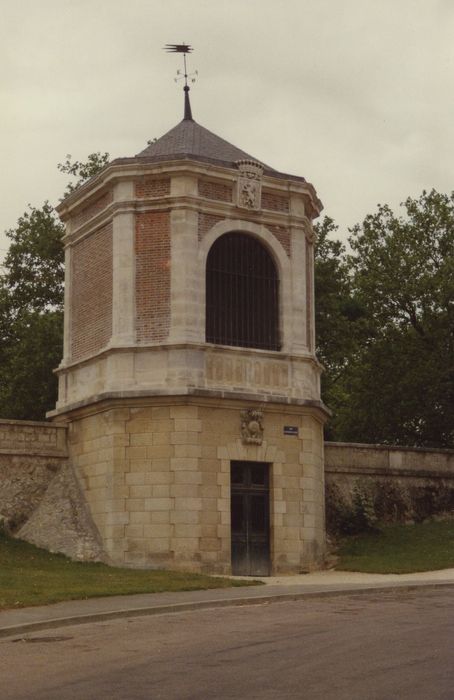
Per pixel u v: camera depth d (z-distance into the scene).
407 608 19.52
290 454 30.52
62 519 30.45
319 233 49.09
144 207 30.36
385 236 49.03
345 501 36.75
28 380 43.97
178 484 28.72
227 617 18.84
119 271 30.19
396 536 35.78
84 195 32.44
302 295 31.70
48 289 48.25
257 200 31.19
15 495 31.50
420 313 47.94
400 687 11.91
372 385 48.09
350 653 14.25
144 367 29.66
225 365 29.97
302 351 31.25
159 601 20.80
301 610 19.66
